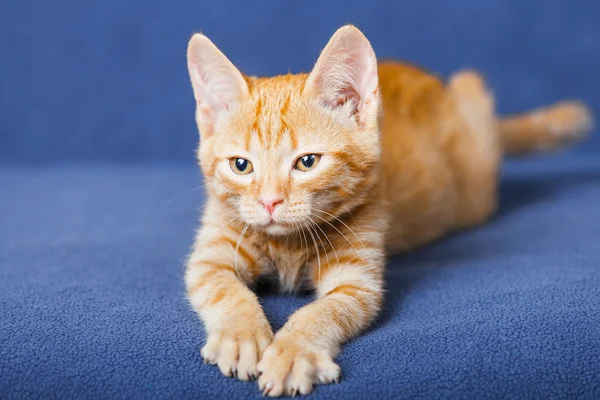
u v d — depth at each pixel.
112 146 0.98
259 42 0.94
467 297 0.45
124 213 0.68
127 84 0.97
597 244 0.55
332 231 0.45
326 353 0.38
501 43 0.94
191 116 0.97
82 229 0.63
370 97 0.45
